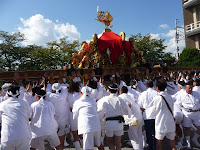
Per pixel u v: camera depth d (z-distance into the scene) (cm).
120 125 411
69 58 2430
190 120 484
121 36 768
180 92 507
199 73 892
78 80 559
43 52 2461
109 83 647
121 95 470
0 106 351
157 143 412
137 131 468
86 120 387
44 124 380
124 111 418
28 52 2680
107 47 717
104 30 820
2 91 482
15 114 342
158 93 448
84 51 740
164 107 406
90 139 380
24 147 338
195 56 1900
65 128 440
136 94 520
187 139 489
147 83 483
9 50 2598
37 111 389
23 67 2595
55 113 436
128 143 541
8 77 472
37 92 404
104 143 566
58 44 2536
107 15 829
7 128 332
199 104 485
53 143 395
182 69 921
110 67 678
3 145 328
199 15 2161
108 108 416
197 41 2158
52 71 532
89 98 414
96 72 620
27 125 355
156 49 2777
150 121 449
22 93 448
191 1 2112
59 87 442
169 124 400
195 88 578
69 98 460
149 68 766
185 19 2258
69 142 592
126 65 768
